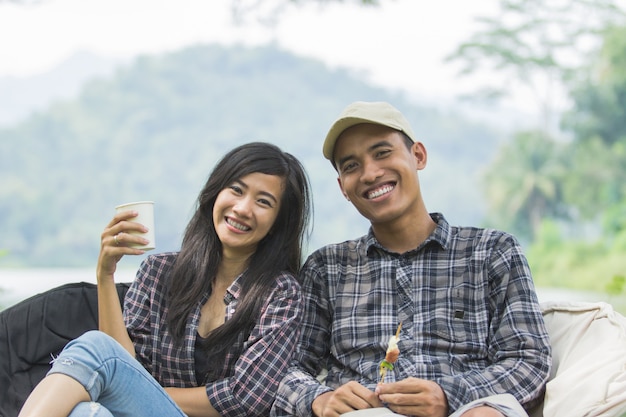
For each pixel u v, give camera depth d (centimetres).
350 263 282
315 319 280
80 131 6575
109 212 6438
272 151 283
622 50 4191
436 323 263
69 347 226
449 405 234
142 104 6894
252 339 268
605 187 4166
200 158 6912
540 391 246
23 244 6038
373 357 267
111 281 270
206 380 272
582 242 3722
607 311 256
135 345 277
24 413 210
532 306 256
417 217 276
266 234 285
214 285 285
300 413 252
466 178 6556
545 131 4441
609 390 229
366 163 271
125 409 232
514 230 4412
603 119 4222
